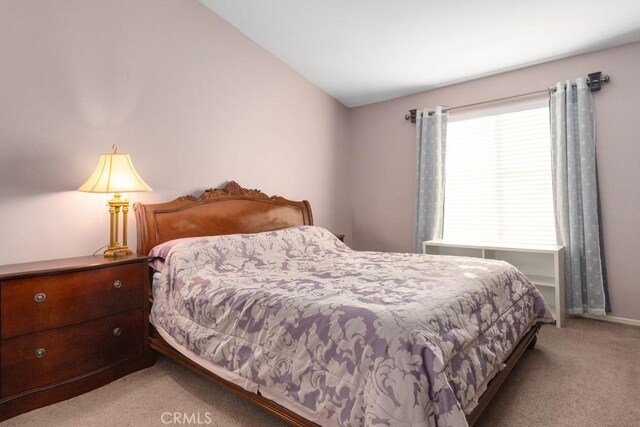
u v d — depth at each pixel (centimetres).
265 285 179
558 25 273
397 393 108
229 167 315
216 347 166
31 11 206
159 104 266
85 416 162
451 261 245
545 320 232
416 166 396
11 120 199
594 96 303
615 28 273
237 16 304
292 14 291
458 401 118
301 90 387
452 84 385
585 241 298
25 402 165
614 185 295
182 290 197
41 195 210
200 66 293
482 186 371
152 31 262
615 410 165
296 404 133
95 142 232
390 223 430
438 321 130
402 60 342
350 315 131
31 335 168
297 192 384
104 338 194
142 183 224
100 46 235
